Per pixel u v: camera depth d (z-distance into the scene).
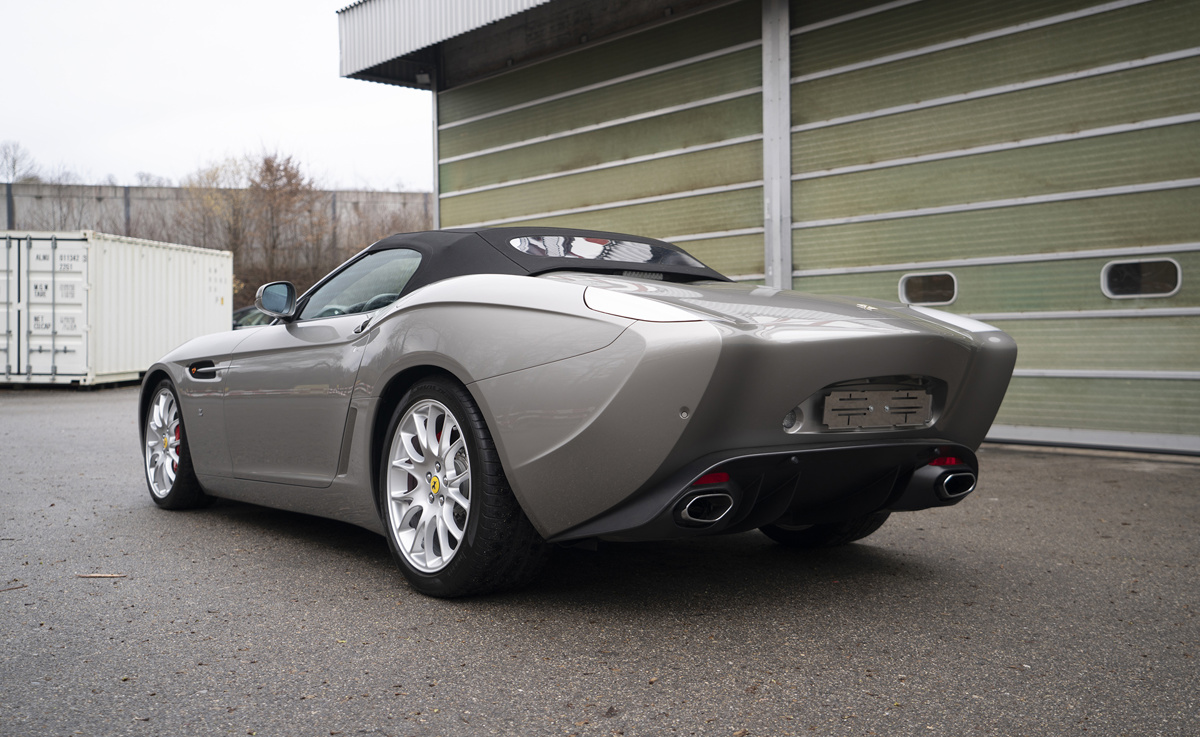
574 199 9.21
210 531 3.65
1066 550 3.34
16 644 2.27
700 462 2.24
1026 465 5.36
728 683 2.02
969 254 6.41
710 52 7.92
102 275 13.22
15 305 12.91
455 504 2.65
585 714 1.85
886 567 3.09
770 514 2.48
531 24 9.50
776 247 7.45
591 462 2.26
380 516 2.90
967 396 2.71
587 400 2.23
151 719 1.82
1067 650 2.25
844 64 7.00
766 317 2.35
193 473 3.98
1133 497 4.35
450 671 2.09
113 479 5.02
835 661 2.17
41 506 4.21
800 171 7.30
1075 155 5.90
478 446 2.49
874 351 2.40
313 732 1.76
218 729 1.77
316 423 3.15
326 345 3.13
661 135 8.36
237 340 3.68
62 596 2.70
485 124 10.09
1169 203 5.54
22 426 7.98
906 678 2.06
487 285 2.58
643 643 2.29
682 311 2.21
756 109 7.60
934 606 2.63
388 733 1.76
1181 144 5.48
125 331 13.83
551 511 2.37
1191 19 5.42
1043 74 6.01
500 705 1.89
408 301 2.80
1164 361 5.59
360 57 9.66
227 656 2.19
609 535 2.32
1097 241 5.83
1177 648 2.27
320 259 32.28
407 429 2.78
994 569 3.06
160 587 2.81
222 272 16.89
